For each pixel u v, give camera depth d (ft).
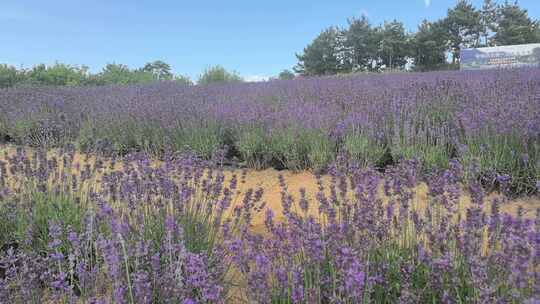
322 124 16.48
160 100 23.88
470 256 5.78
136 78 85.81
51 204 9.22
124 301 5.36
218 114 19.38
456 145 13.99
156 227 8.28
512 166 12.10
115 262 5.80
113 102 24.00
